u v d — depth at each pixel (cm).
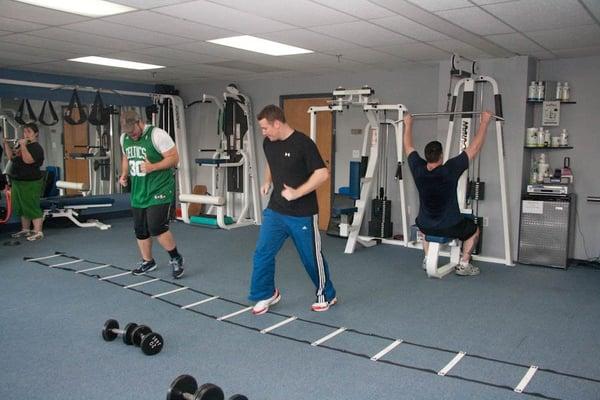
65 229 743
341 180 763
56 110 777
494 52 554
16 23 450
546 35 470
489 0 360
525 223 571
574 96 580
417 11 394
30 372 285
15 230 727
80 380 277
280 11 401
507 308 411
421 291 455
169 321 368
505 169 579
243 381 279
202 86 902
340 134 757
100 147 827
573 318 389
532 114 595
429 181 448
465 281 494
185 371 290
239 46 555
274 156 360
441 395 266
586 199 581
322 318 380
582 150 580
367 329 359
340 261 571
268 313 389
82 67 715
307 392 268
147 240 486
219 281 475
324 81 767
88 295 425
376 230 682
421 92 684
